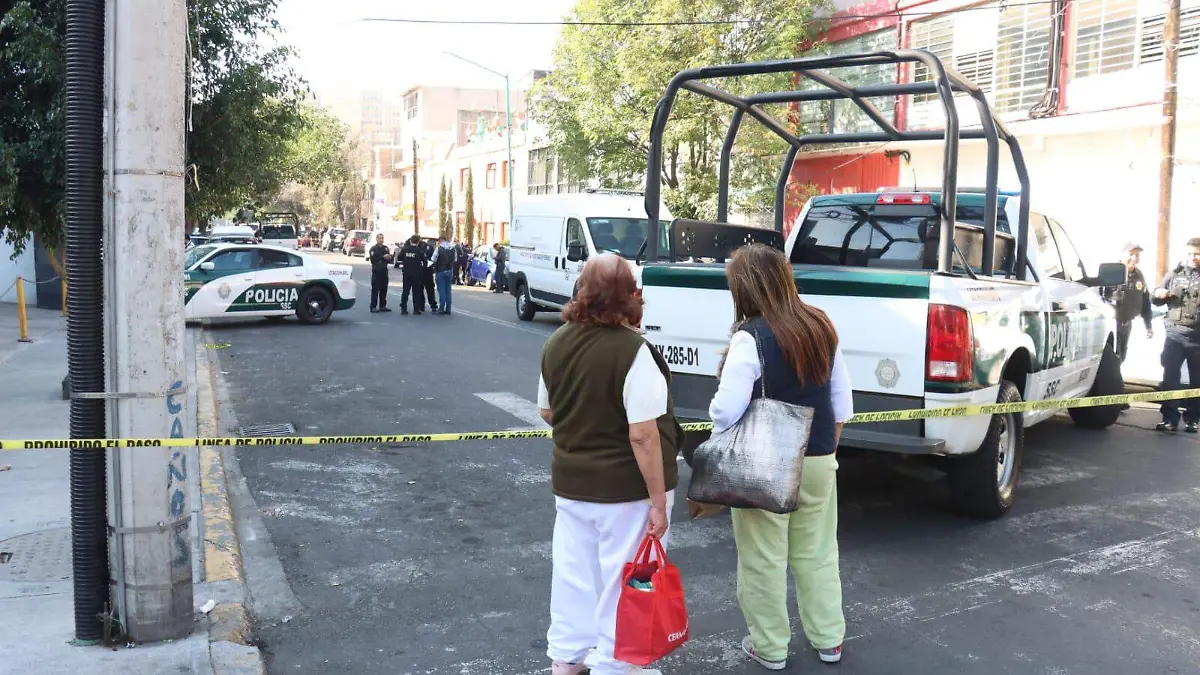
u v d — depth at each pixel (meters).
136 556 3.95
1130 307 9.95
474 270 32.47
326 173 64.81
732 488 3.64
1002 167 18.92
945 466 6.02
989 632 4.39
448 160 58.88
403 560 5.35
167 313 3.89
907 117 20.86
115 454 3.89
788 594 4.85
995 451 5.91
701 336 6.04
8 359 12.31
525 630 4.41
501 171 49.19
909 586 4.96
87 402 3.93
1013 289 6.14
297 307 17.45
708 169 21.61
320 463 7.50
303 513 6.22
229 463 7.48
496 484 6.95
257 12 9.80
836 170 22.86
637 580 3.31
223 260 16.94
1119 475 7.31
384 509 6.32
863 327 5.49
